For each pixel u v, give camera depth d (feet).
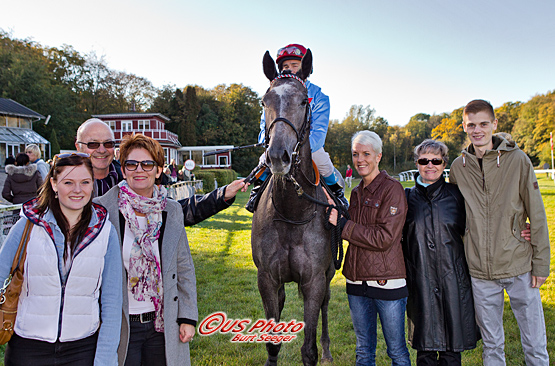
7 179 17.95
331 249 7.89
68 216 5.18
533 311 7.12
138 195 5.92
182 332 6.06
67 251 5.03
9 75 99.55
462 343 7.10
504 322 11.24
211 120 137.39
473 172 7.44
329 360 9.76
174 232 6.16
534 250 7.02
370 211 7.16
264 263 7.88
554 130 119.96
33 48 121.19
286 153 6.66
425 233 7.31
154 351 6.06
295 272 7.70
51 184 5.04
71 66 129.80
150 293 5.85
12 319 4.79
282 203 7.45
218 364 9.48
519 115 144.15
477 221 7.25
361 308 7.30
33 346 4.86
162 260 6.00
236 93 146.61
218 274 16.94
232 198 7.39
